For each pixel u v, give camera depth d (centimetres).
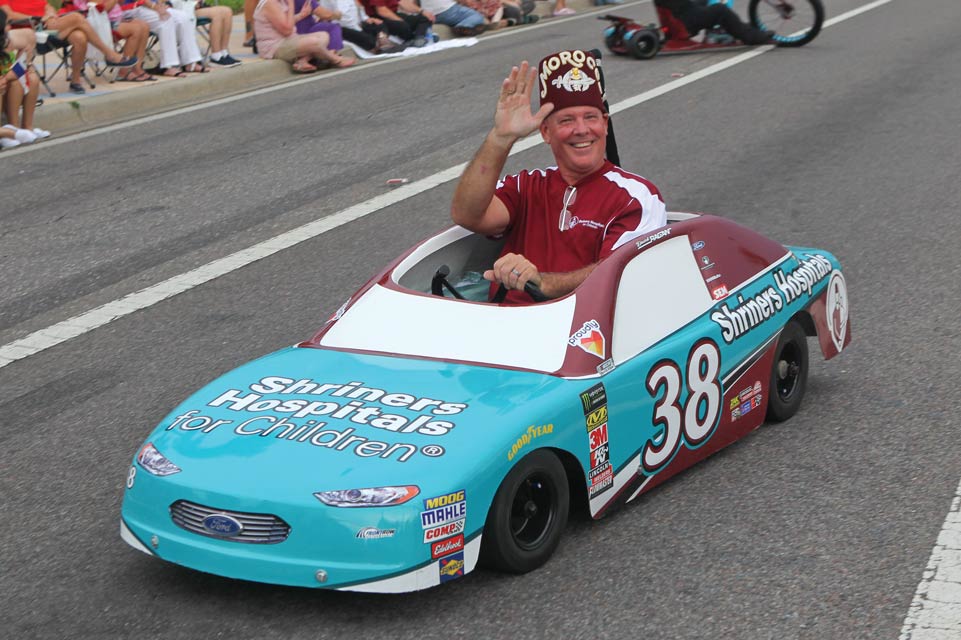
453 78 1773
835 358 698
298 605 446
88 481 571
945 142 1239
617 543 485
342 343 532
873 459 561
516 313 514
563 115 555
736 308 568
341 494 420
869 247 909
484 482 434
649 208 556
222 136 1450
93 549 503
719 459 568
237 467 438
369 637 423
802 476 545
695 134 1328
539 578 460
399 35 2095
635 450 506
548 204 575
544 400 466
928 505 513
